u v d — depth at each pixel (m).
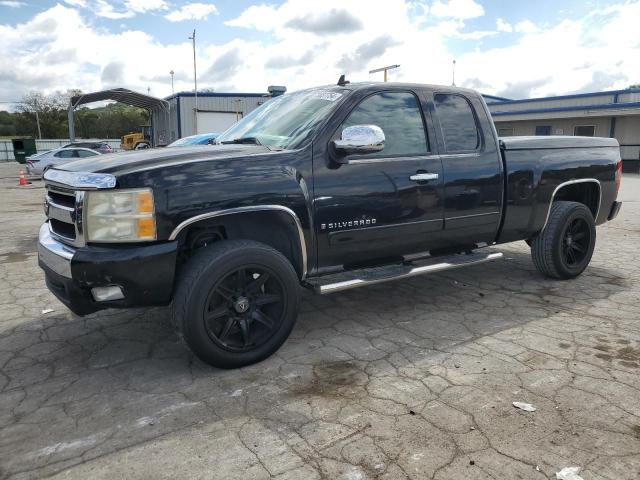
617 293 5.05
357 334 4.05
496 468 2.37
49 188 3.67
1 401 3.07
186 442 2.62
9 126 100.12
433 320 4.35
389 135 4.05
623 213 10.77
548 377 3.27
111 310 4.70
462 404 2.94
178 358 3.66
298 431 2.70
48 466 2.45
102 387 3.23
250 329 3.51
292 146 3.66
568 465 2.39
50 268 3.37
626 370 3.36
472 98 4.59
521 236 5.03
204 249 3.34
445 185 4.25
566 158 5.15
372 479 2.30
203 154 3.44
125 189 3.07
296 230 3.56
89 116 89.88
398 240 4.11
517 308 4.62
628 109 24.42
